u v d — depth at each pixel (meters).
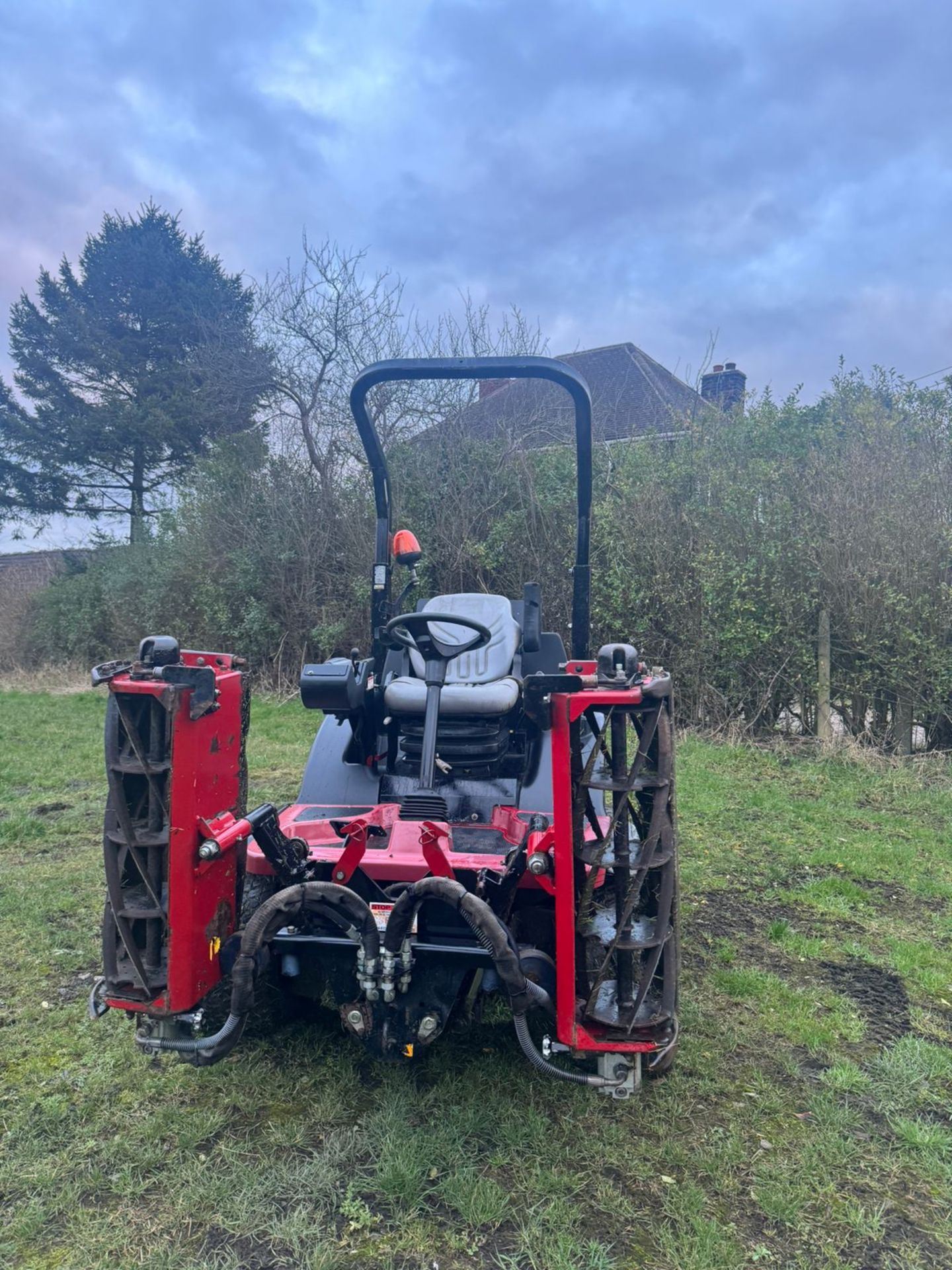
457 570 10.15
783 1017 3.19
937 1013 3.28
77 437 23.72
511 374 3.14
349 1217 2.14
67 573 18.94
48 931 3.92
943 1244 2.10
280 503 11.82
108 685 2.21
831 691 7.79
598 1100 2.62
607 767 2.33
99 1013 2.38
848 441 8.30
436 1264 2.00
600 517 8.79
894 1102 2.68
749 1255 2.05
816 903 4.40
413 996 2.32
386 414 11.76
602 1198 2.21
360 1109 2.57
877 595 7.43
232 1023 2.27
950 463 7.70
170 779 2.21
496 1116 2.53
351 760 3.54
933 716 7.44
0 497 25.00
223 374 14.31
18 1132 2.46
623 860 2.21
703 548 8.26
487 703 3.28
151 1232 2.09
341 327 12.47
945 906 4.41
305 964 2.65
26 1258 2.01
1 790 6.76
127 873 2.41
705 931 4.03
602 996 2.38
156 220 25.95
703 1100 2.66
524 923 2.74
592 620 8.98
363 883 2.53
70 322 24.20
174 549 13.67
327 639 11.10
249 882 2.86
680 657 8.40
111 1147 2.38
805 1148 2.43
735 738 7.86
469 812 3.16
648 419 12.34
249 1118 2.53
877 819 5.89
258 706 10.64
